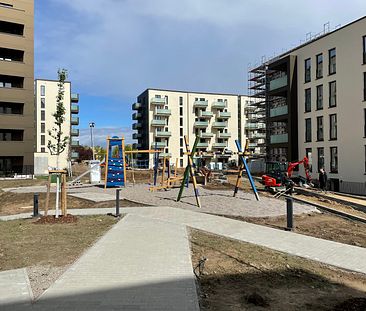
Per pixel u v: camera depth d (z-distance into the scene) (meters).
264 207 15.10
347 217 14.06
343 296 5.65
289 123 37.84
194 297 5.21
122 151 25.91
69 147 55.53
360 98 29.38
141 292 5.40
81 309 4.76
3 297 5.21
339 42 31.70
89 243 8.69
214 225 11.13
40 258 7.33
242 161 18.22
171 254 7.66
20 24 49.25
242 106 86.62
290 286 5.99
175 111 80.44
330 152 32.66
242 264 7.06
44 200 18.61
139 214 13.27
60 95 38.22
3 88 47.56
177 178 24.75
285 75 40.06
